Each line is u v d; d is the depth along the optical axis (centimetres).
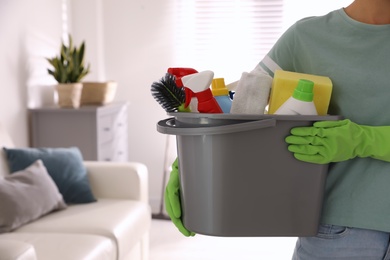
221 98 103
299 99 91
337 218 97
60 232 213
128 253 237
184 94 96
